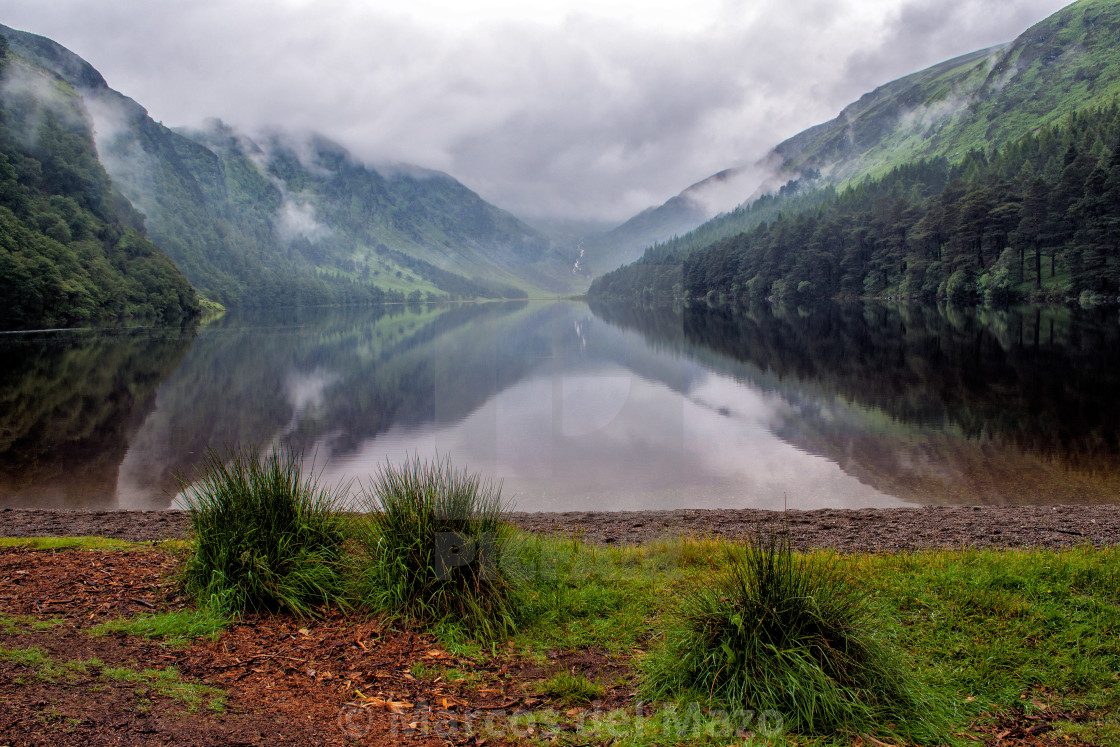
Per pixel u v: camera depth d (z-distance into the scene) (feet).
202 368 114.62
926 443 49.90
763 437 52.13
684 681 13.01
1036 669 13.94
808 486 38.75
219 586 16.28
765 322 199.21
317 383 90.33
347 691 12.62
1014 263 239.50
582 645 15.08
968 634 15.43
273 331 236.63
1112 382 77.20
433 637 15.07
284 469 18.78
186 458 48.47
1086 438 50.96
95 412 70.95
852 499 36.27
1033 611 16.38
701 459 45.24
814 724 11.94
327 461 43.93
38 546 22.74
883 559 20.75
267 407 71.87
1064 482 39.32
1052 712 12.59
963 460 44.73
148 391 86.69
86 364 122.62
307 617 15.98
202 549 16.93
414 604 15.71
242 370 110.01
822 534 26.05
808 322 197.06
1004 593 17.46
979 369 91.25
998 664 14.15
